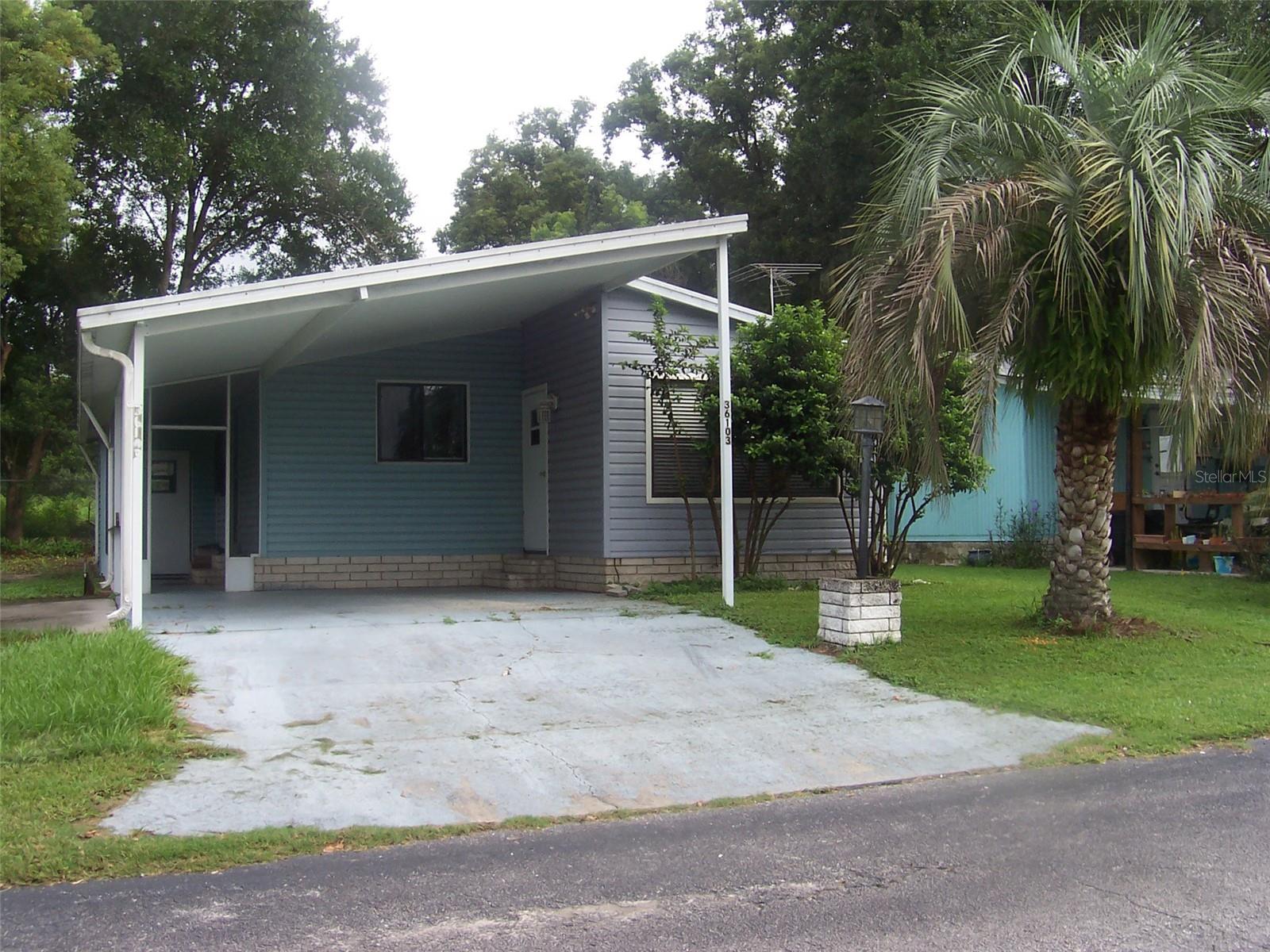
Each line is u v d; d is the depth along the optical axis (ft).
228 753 21.99
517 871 16.47
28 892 15.42
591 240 37.73
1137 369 31.17
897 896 15.30
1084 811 19.40
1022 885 15.72
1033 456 65.05
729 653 32.50
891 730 24.93
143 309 31.40
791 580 48.47
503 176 131.95
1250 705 26.55
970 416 33.94
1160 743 23.82
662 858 17.11
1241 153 31.22
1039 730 24.93
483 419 52.08
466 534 51.44
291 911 14.78
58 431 92.68
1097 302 30.09
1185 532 59.98
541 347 50.96
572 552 48.03
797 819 19.22
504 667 30.22
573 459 48.03
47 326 92.22
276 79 87.20
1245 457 32.76
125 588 33.81
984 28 76.18
